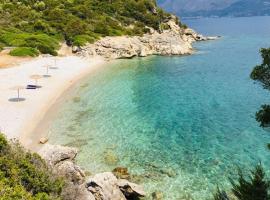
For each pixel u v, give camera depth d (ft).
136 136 106.42
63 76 187.52
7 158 56.95
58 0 387.14
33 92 148.77
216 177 81.35
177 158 91.61
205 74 207.72
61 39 288.10
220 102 146.00
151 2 426.10
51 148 84.43
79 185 67.72
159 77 198.39
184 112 131.85
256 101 146.92
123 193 71.51
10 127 106.11
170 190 75.56
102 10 380.99
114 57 266.98
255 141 102.83
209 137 106.52
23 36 263.29
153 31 358.43
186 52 302.45
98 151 94.38
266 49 51.57
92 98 148.05
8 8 352.69
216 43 402.72
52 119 118.32
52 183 56.85
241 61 256.73
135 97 152.35
